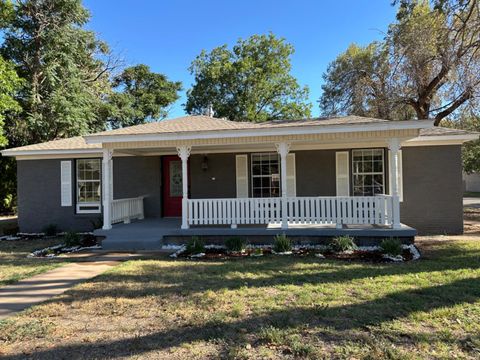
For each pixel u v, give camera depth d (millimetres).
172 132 9641
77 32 21297
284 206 9508
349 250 8250
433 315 4195
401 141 9680
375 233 8961
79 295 5426
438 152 11328
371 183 11836
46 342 3760
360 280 5809
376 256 7742
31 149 12891
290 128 9156
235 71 32156
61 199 13406
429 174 11375
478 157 27766
